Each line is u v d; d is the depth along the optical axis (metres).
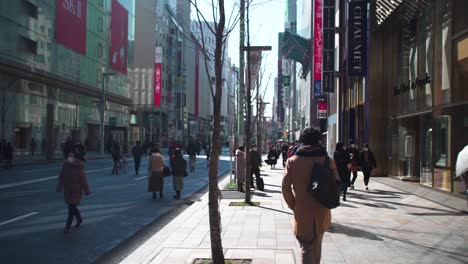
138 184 20.73
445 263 6.85
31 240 8.99
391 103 21.70
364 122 24.03
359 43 22.61
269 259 6.95
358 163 17.27
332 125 37.97
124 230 10.12
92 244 8.70
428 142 16.39
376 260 7.03
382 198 14.86
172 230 9.67
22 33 39.78
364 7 22.47
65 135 48.47
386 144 22.31
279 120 93.81
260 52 18.14
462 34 13.11
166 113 90.44
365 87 22.98
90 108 55.59
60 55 47.03
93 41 55.72
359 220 10.73
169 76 93.44
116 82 64.06
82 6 51.97
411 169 19.30
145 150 54.09
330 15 32.12
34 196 15.55
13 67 37.88
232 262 6.75
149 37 82.25
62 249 8.28
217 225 6.47
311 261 5.09
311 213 5.13
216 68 6.80
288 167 5.29
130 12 70.25
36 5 41.94
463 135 13.03
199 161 44.09
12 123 38.50
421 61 17.14
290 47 55.00
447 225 10.07
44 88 44.06
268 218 11.07
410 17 18.27
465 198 12.68
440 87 14.94
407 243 8.25
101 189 18.64
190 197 16.38
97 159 45.16
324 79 32.22
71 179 9.80
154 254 7.40
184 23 14.55
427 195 14.86
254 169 18.02
